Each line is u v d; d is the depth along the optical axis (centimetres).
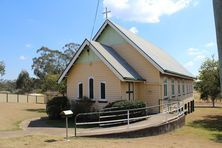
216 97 5078
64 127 1941
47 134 1595
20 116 2656
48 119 2402
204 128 2359
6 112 2892
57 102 2389
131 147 1274
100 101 2342
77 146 1245
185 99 3644
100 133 1559
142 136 1664
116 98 2278
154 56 2753
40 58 5684
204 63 3859
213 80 3669
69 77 2548
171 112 2445
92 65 2420
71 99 2508
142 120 1995
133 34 3109
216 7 407
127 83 2391
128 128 1664
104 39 2802
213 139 1822
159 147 1334
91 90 2414
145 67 2561
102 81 2358
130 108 1961
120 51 2695
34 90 8188
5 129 1819
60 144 1281
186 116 3322
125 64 2538
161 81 2556
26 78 8544
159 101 2491
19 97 5278
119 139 1510
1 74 5509
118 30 2669
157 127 1794
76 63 2511
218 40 406
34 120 2361
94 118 2284
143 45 2891
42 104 4734
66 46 5272
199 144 1562
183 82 3628
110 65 2253
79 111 2327
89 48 2428
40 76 6000
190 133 2002
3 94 5050
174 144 1469
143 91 2566
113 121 1723
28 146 1236
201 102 6378
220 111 4056
